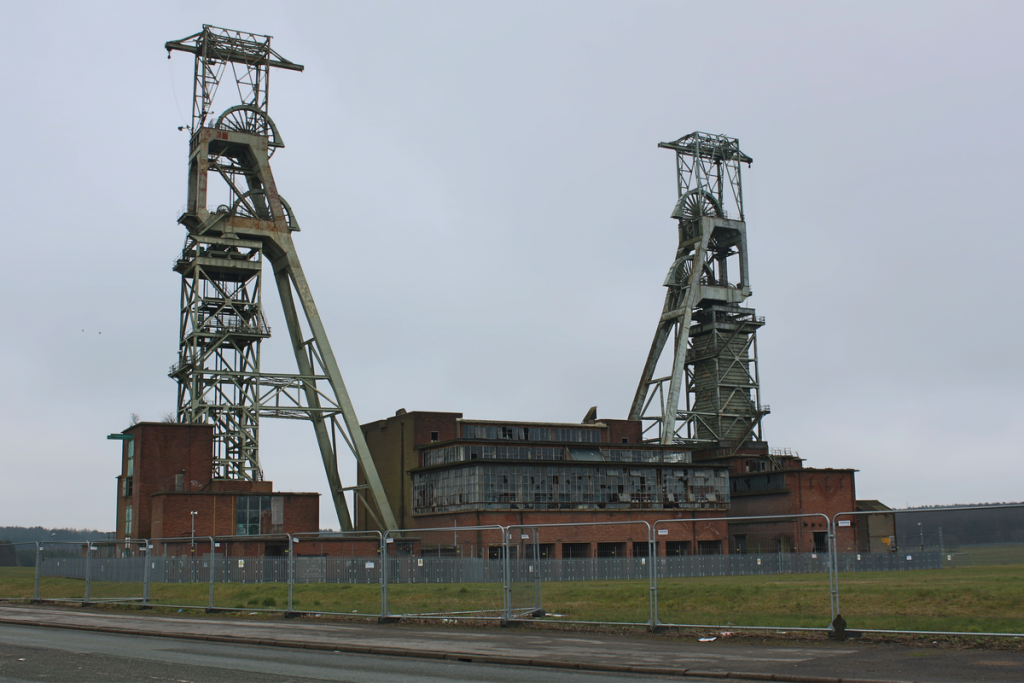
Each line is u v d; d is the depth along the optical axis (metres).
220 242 81.12
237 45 86.25
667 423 103.00
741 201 113.88
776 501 89.94
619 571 55.56
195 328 78.94
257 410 79.94
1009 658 20.56
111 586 49.81
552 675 19.59
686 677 19.27
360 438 82.12
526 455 84.31
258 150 84.69
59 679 18.75
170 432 77.19
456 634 27.33
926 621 28.59
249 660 22.34
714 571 60.16
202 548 71.44
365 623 31.48
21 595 50.03
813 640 24.33
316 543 76.56
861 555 60.94
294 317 86.31
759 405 109.19
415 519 85.06
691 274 108.88
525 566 39.19
